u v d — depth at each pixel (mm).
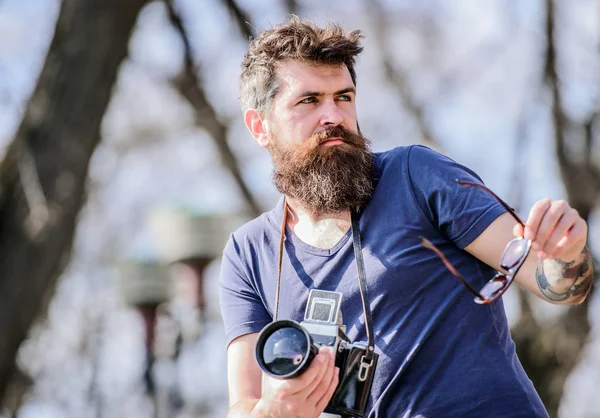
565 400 25938
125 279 18984
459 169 7738
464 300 7582
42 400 26172
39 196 17578
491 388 7402
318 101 7969
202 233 18953
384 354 7512
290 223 8156
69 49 18031
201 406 18438
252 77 8312
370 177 7918
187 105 28938
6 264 17469
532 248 6781
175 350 18406
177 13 25062
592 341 24688
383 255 7637
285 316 7910
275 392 7117
